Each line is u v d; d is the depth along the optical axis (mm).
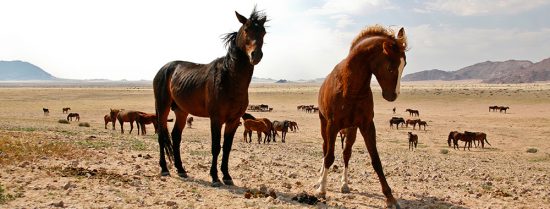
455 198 10125
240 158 15898
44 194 7691
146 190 8742
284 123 31594
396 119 48469
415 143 29969
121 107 74438
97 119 52000
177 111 11125
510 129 47406
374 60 7754
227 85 9516
